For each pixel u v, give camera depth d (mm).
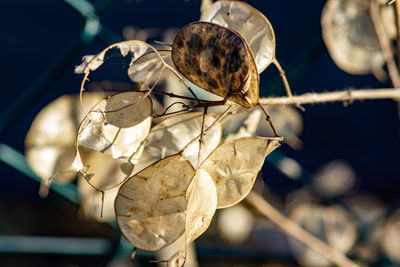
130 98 443
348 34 737
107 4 676
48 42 1983
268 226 1590
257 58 454
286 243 1480
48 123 595
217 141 471
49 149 595
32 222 1771
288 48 2049
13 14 1950
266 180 2051
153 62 463
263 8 2039
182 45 427
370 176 2291
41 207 1865
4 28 1945
